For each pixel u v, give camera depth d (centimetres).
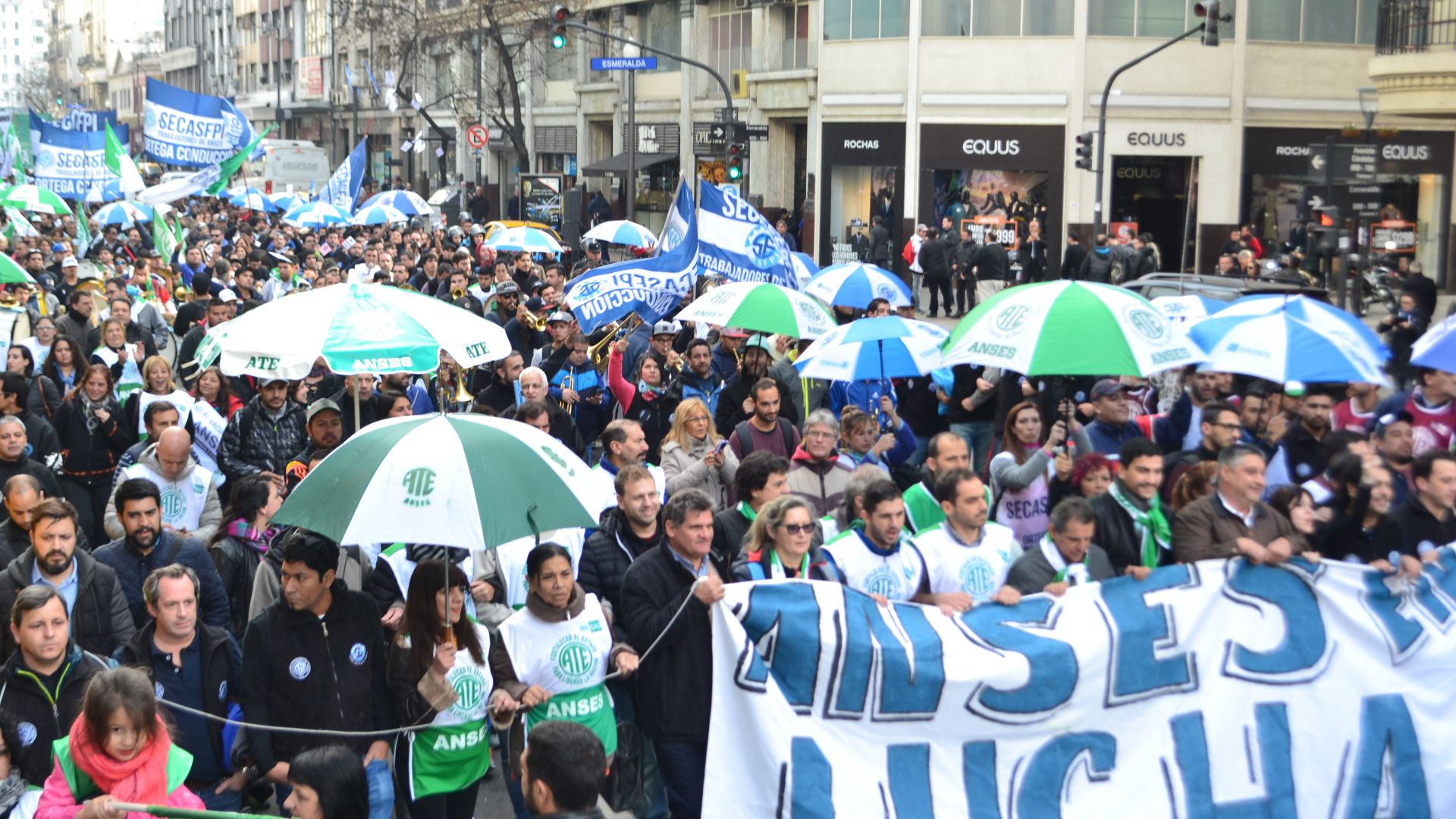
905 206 3562
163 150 2758
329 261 2322
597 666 622
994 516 848
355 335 781
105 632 691
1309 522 742
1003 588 651
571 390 1226
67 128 3300
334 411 934
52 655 591
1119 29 3375
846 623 618
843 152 3694
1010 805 624
